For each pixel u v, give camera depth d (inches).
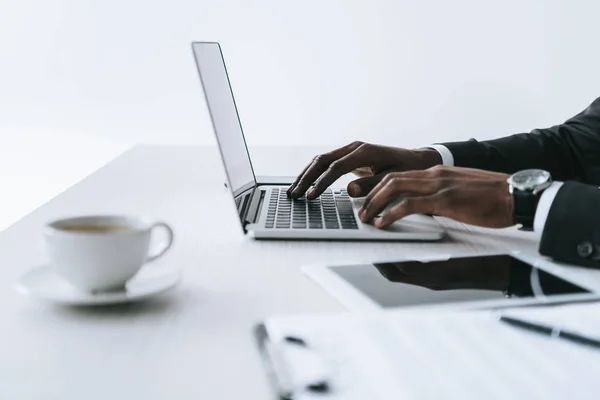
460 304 29.0
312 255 37.0
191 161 66.9
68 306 29.0
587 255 35.0
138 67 152.8
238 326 27.1
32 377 22.7
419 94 154.3
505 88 154.2
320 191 48.2
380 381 21.6
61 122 154.9
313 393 21.0
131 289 29.7
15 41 151.9
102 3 150.6
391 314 27.3
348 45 152.4
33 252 36.7
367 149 50.3
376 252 37.7
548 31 151.9
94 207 46.9
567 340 24.9
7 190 157.1
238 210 41.0
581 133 58.9
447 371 22.3
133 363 23.8
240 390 21.9
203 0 150.3
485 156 54.4
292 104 154.4
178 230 41.5
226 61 152.7
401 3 151.3
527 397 20.7
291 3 150.7
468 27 151.9
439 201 40.1
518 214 38.6
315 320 26.5
